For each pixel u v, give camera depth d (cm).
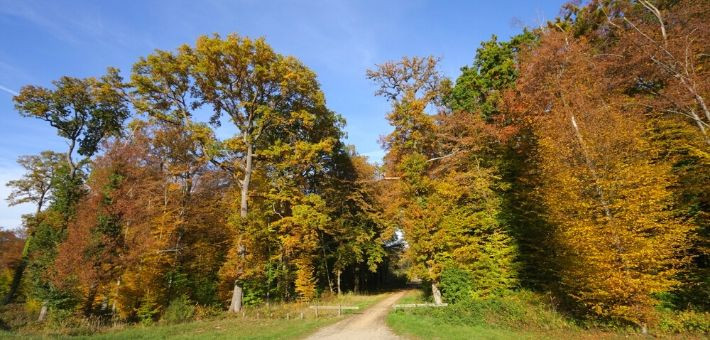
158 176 2758
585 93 1877
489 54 2878
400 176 2538
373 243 4100
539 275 2161
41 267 2325
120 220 2234
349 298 3491
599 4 2648
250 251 2847
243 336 1570
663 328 1375
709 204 1727
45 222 2569
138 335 1645
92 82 3019
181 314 2153
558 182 1611
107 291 2350
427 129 2662
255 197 3247
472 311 1911
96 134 3384
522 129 2406
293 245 3112
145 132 2806
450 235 2230
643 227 1398
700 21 1988
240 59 2652
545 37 2309
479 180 2334
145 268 2455
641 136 1716
